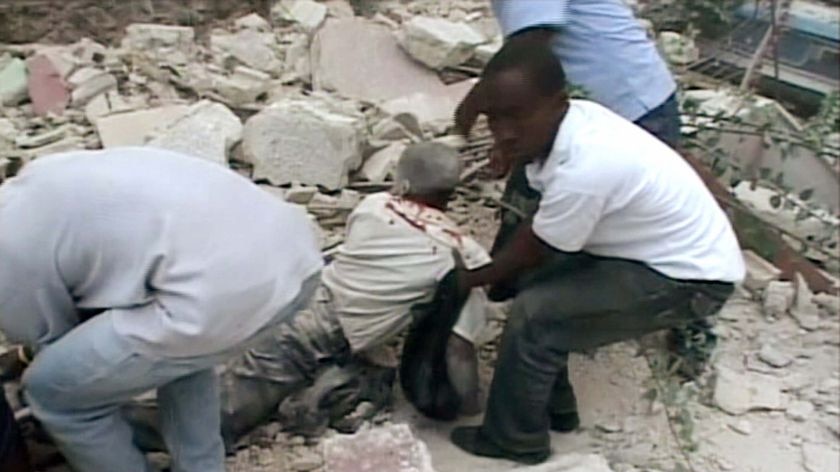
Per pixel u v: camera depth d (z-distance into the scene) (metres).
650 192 2.73
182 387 2.54
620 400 3.38
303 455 2.99
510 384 2.95
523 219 3.13
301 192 3.82
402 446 2.95
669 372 3.28
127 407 2.82
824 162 4.23
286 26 4.75
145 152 2.41
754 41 5.00
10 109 4.21
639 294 2.83
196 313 2.28
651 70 3.43
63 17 4.82
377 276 3.03
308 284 2.50
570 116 2.74
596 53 3.37
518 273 2.94
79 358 2.35
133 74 4.39
